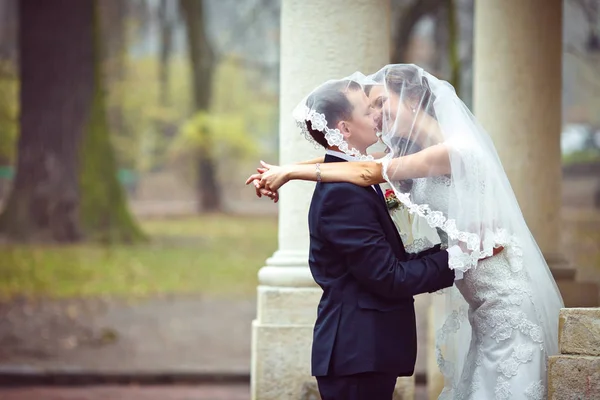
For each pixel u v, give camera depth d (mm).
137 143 63969
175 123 63562
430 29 53938
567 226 43344
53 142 36531
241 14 62062
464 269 7715
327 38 10562
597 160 64250
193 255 35281
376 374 7629
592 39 39219
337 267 7719
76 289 26312
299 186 10836
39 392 14906
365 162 7766
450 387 8711
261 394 10562
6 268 29359
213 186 60469
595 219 47062
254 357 10648
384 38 10641
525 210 13695
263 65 62594
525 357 7883
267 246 39406
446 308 8719
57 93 36594
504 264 8062
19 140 36625
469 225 7777
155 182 73875
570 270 13859
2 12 54875
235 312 23406
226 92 68250
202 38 56219
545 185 13672
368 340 7562
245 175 72062
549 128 13602
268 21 61250
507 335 7926
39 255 32281
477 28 13711
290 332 10547
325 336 7656
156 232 44594
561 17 13594
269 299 10672
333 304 7676
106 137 37031
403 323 7719
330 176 7688
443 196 7914
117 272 29844
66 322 21156
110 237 36781
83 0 36594
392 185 7746
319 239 7727
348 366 7547
